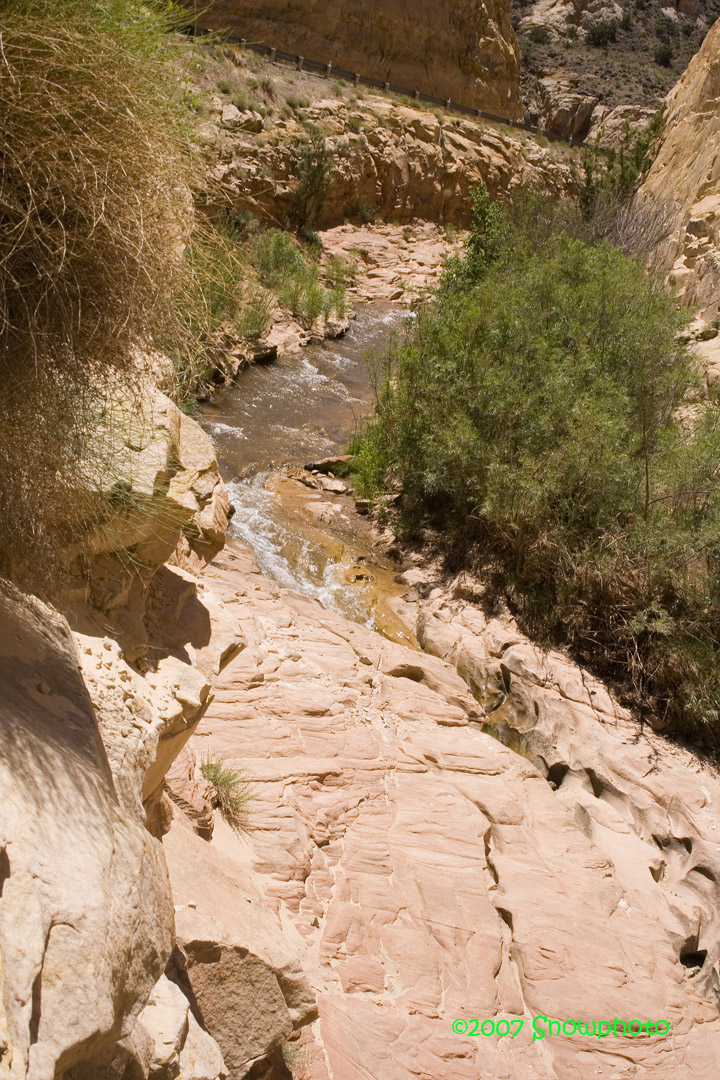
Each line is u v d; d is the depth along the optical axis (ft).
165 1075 8.32
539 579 33.09
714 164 67.15
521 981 17.65
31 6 7.03
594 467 32.35
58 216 7.21
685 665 28.73
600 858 21.99
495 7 147.02
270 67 99.81
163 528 13.65
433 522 38.06
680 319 41.81
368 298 77.92
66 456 8.90
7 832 6.26
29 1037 5.36
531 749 27.27
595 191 77.87
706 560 30.89
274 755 21.61
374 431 42.37
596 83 210.38
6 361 7.72
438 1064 14.66
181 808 17.03
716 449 33.01
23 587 9.59
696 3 251.19
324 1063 13.84
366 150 97.35
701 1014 18.12
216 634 14.52
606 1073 15.93
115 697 9.83
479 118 133.80
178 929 11.90
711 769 26.89
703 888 22.39
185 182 8.58
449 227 103.04
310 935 16.58
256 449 43.98
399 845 20.10
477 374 36.94
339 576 34.83
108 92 7.43
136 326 8.23
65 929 6.08
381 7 126.00
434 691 28.32
